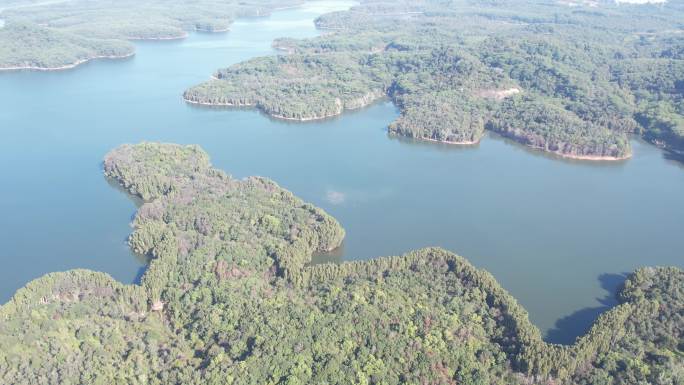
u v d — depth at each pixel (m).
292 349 188.00
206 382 175.25
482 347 195.25
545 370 183.12
